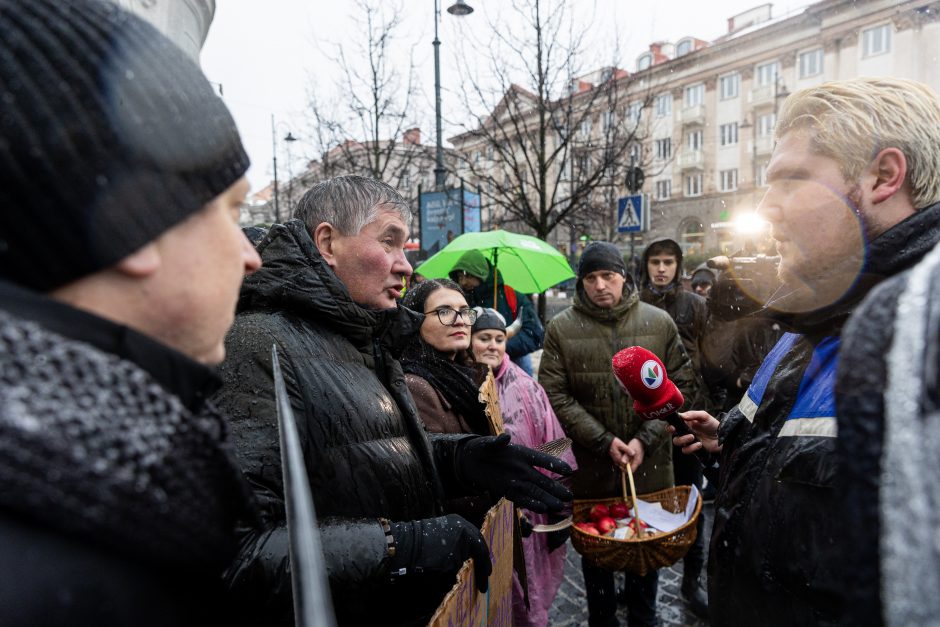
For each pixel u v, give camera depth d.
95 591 0.43
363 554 1.07
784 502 0.93
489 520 1.31
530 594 2.34
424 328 2.22
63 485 0.40
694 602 3.04
